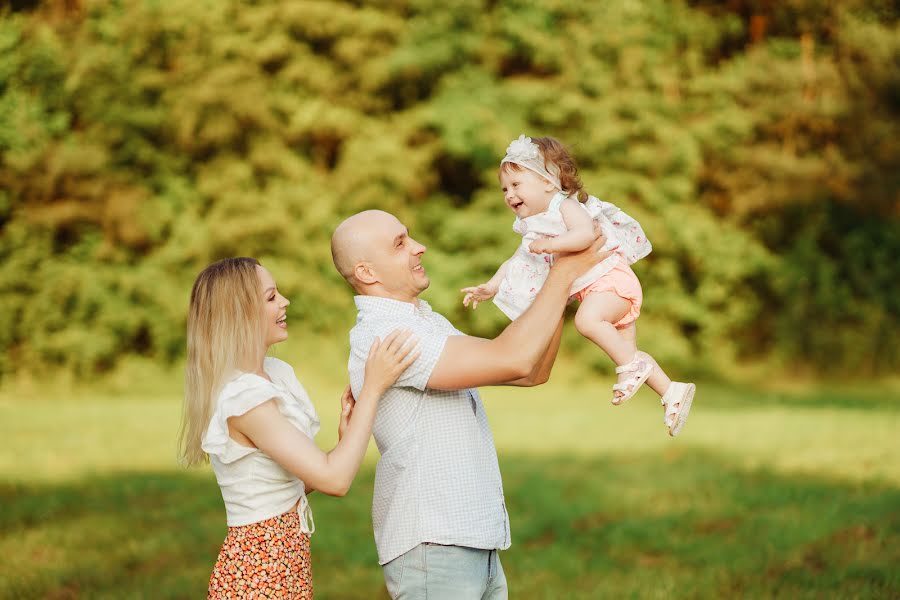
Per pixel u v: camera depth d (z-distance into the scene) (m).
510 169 3.05
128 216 16.44
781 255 17.14
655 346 16.38
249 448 2.53
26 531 5.99
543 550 5.64
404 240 2.77
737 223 17.31
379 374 2.54
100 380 16.31
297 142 17.30
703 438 9.58
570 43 16.53
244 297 2.64
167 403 13.84
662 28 16.95
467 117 15.98
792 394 14.56
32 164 16.12
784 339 16.62
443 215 17.00
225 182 16.64
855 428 10.04
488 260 16.28
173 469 8.22
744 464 8.04
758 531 5.79
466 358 2.55
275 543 2.54
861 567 4.86
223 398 2.52
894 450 8.52
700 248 16.44
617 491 7.07
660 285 16.80
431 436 2.62
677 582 4.83
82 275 16.30
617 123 16.36
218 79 15.95
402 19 16.67
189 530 6.02
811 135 17.44
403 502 2.61
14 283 16.16
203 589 4.80
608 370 16.34
